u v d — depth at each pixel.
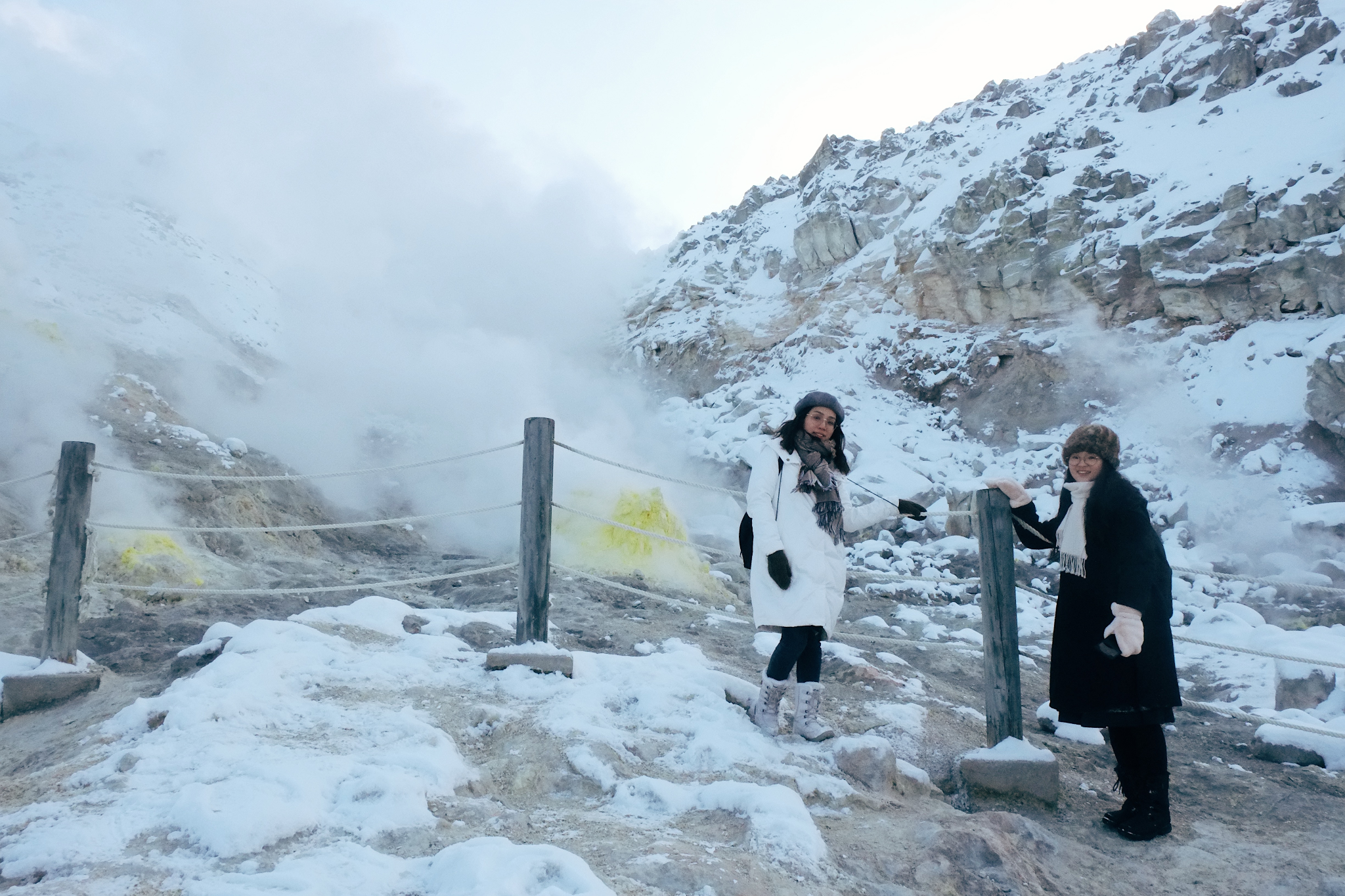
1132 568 2.87
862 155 19.56
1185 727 4.77
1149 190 12.40
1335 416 9.03
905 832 2.72
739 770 3.04
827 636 3.53
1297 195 10.58
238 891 1.89
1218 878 2.68
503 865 2.01
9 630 5.12
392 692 3.62
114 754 2.92
